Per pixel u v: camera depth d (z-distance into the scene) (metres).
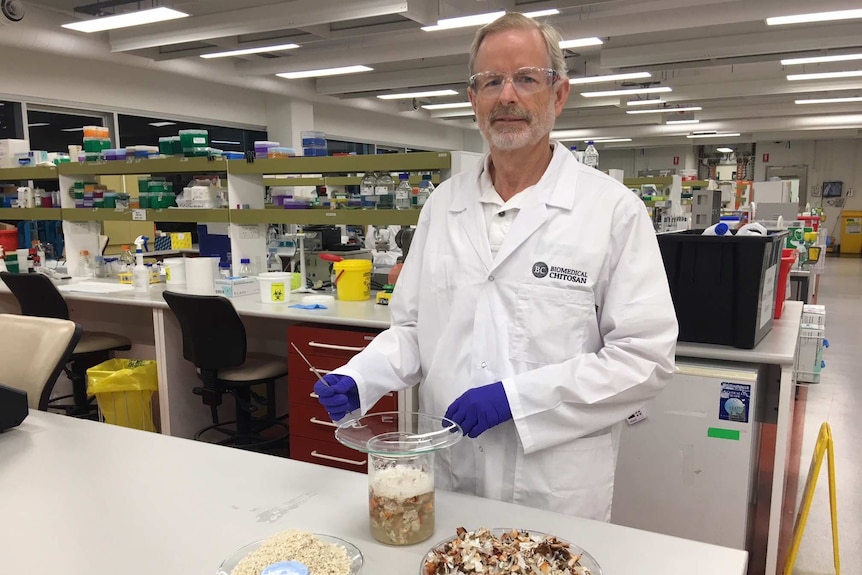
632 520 2.07
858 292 8.53
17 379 1.81
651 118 11.19
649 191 5.39
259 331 3.38
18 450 1.31
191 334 2.70
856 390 4.27
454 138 13.15
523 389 1.16
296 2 5.09
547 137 1.32
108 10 5.37
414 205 2.86
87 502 1.08
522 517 1.03
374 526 0.95
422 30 6.16
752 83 8.41
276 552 0.86
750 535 2.37
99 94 6.62
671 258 2.03
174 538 0.96
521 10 5.30
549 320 1.26
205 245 3.79
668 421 1.97
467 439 1.32
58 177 3.88
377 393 1.32
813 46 5.98
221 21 5.36
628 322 1.20
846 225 13.95
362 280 2.89
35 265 3.96
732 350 1.94
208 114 7.97
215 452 1.30
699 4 5.26
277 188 3.55
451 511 1.05
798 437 3.41
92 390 2.85
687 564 0.88
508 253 1.28
